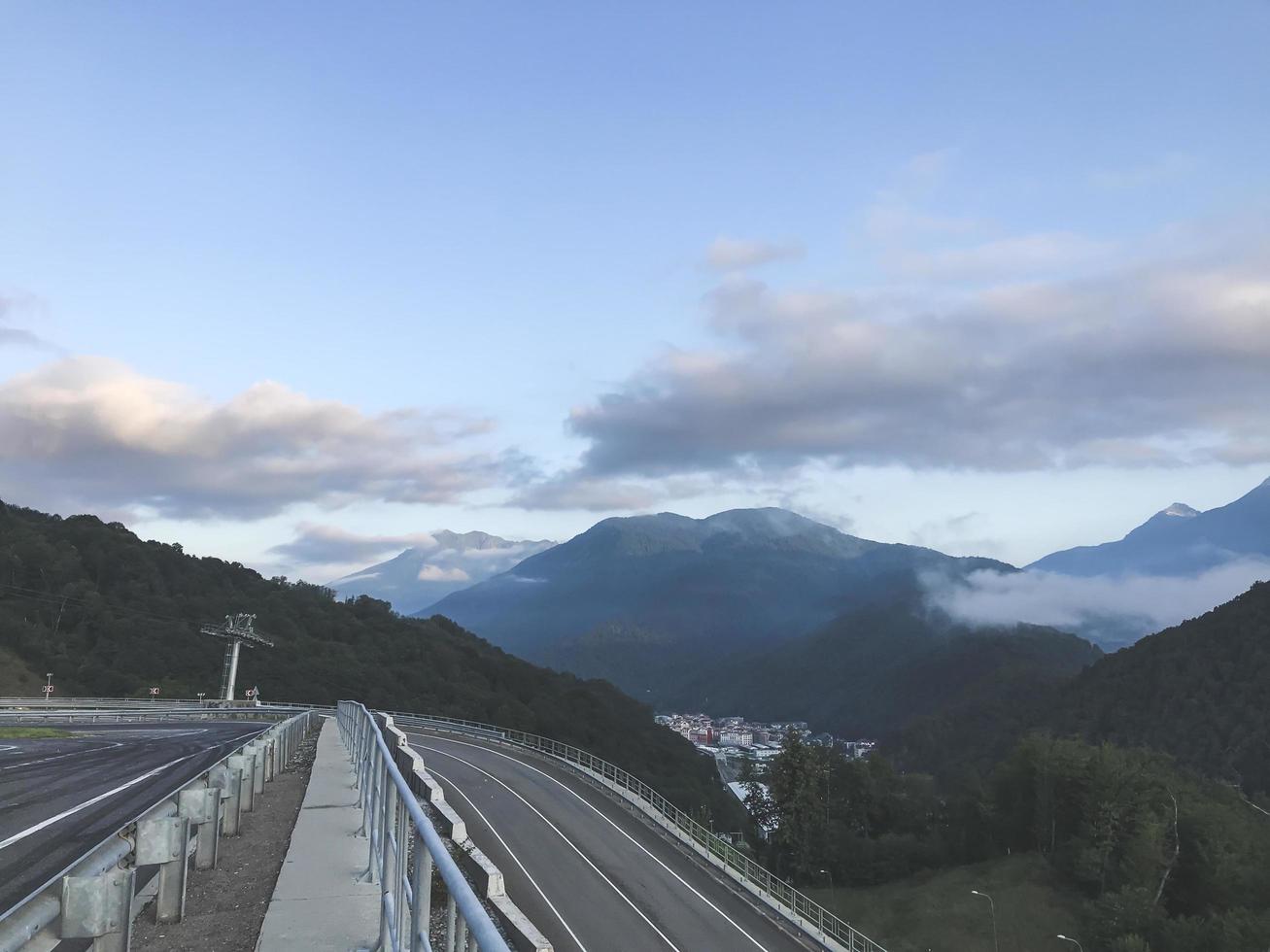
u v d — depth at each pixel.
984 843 84.62
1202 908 65.56
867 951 31.12
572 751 54.56
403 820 5.70
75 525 139.50
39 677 97.19
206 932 7.08
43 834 11.78
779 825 89.12
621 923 28.14
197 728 46.72
